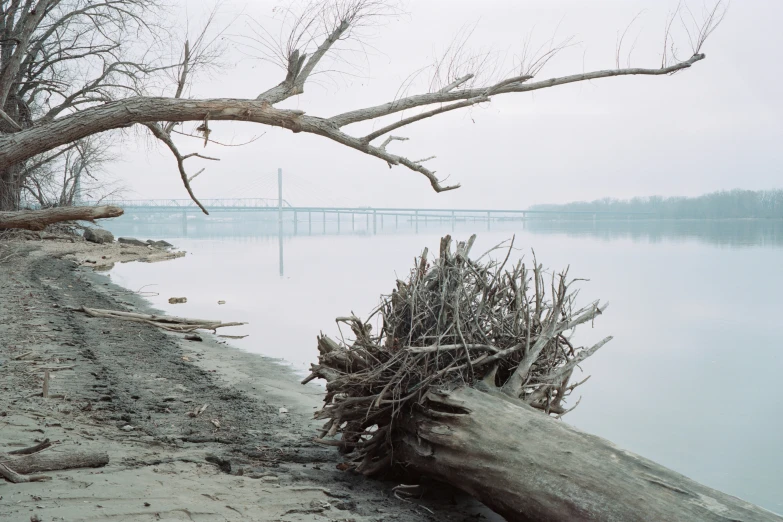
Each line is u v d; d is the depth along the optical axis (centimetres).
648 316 1423
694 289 1912
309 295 1689
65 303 1285
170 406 633
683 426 654
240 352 955
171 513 346
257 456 501
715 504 314
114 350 882
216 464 458
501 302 516
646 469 344
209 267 2541
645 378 859
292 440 560
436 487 467
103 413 570
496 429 402
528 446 382
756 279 2178
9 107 2328
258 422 607
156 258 2897
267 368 848
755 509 308
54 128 367
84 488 367
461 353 462
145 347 923
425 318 477
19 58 2083
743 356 1006
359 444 489
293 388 750
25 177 2938
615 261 2902
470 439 405
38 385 642
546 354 507
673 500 321
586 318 530
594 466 353
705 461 558
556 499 350
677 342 1123
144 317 1172
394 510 409
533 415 407
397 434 468
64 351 825
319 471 478
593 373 894
